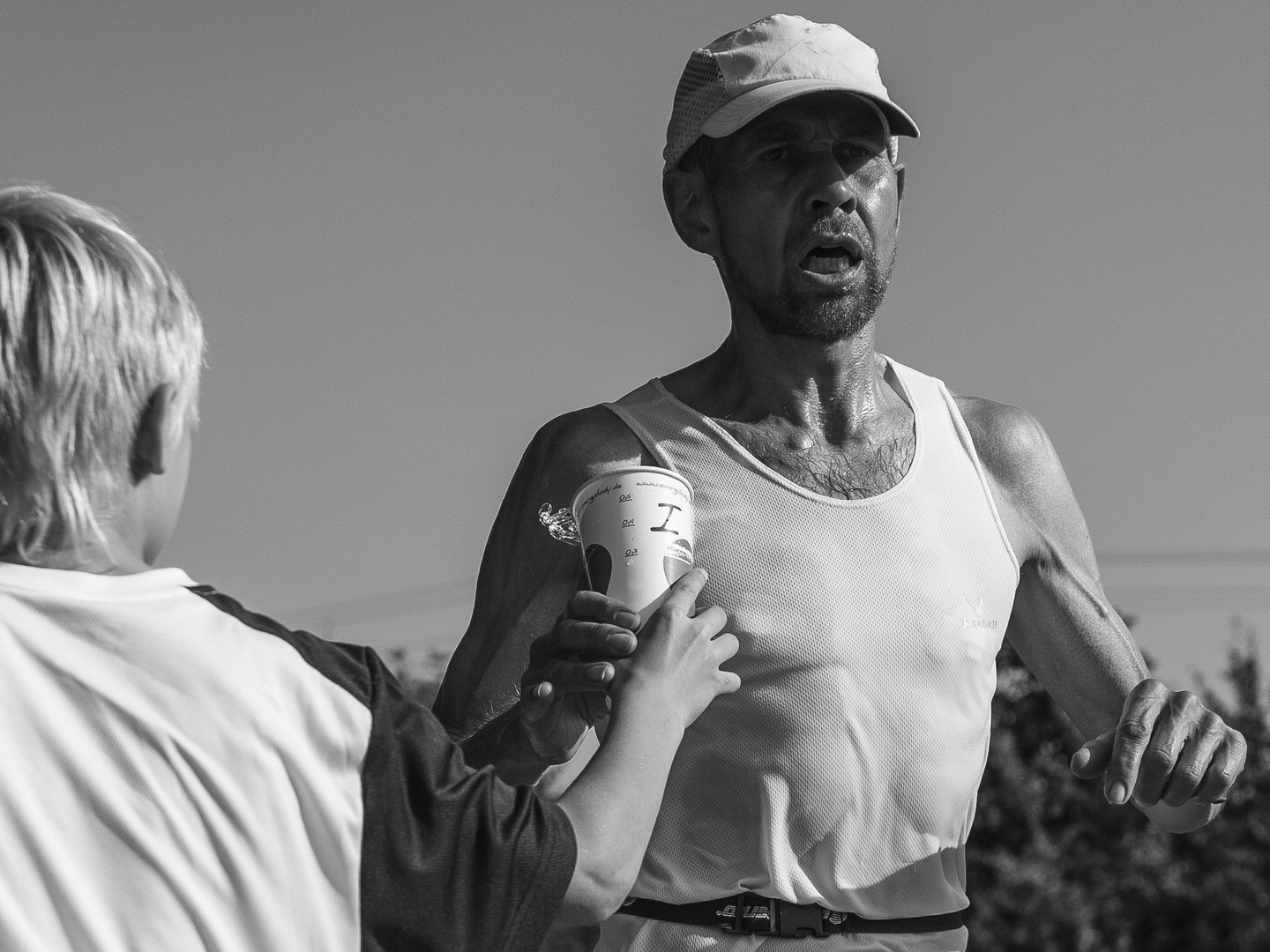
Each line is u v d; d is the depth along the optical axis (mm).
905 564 3562
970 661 3566
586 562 3107
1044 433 3977
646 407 3770
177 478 2523
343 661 2488
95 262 2387
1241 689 32844
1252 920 29594
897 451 3721
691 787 3482
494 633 3725
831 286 3641
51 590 2328
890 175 3768
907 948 3465
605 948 3506
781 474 3627
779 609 3477
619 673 2828
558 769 3668
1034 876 27984
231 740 2309
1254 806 30812
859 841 3449
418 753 2453
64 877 2223
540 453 3797
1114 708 3830
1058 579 3871
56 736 2270
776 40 3748
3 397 2328
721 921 3424
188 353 2486
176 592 2418
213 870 2266
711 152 3814
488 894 2424
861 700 3459
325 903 2330
